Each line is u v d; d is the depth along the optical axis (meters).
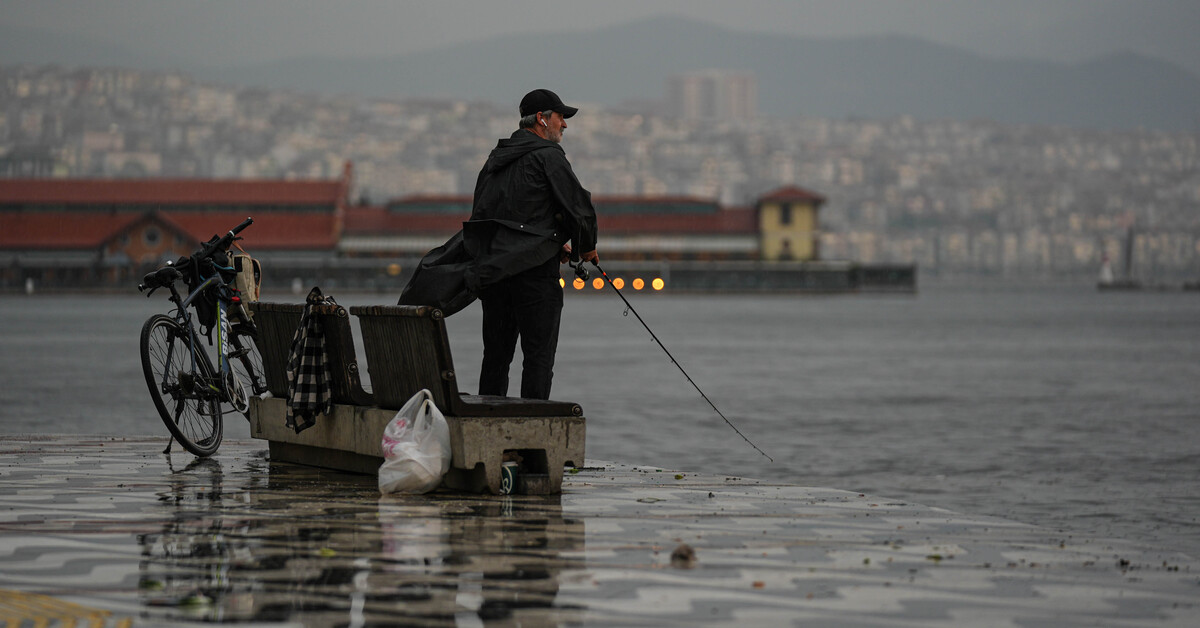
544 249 30.59
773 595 19.39
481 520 25.33
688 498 29.00
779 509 27.69
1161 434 89.06
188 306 34.47
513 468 28.73
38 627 16.70
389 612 17.94
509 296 31.70
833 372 159.50
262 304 33.91
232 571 20.41
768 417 99.94
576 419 29.12
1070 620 18.39
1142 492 60.91
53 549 22.00
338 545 22.62
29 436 41.66
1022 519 52.88
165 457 35.38
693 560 21.73
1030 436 87.12
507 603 18.56
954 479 65.44
